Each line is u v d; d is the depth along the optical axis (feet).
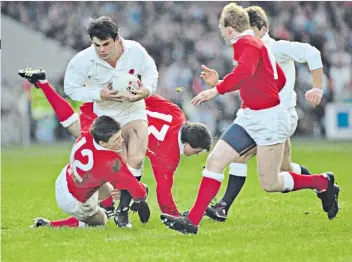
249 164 194.49
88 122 103.04
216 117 286.25
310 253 81.97
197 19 322.75
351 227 98.73
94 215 99.19
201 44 317.42
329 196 102.27
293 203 123.54
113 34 97.25
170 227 91.45
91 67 99.50
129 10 320.70
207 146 99.76
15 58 248.73
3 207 122.31
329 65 311.68
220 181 91.86
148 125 102.01
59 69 251.80
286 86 105.19
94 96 98.53
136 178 99.60
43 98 274.77
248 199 129.49
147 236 92.53
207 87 304.09
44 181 162.30
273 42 104.88
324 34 318.86
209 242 87.97
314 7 322.55
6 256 82.53
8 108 282.36
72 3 318.04
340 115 286.46
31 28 313.12
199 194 91.66
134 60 100.48
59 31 314.35
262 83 91.97
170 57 313.73
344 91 306.55
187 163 198.59
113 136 92.63
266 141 93.25
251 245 86.12
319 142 270.67
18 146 264.72
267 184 96.43
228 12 90.33
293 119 105.91
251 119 93.30
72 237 92.48
